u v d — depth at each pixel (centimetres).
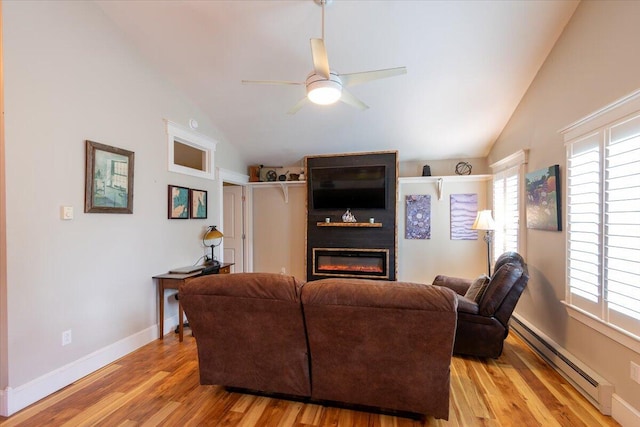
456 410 206
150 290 334
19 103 215
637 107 185
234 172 512
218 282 202
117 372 262
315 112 425
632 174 188
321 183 530
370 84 362
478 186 511
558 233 279
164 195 356
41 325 227
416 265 531
